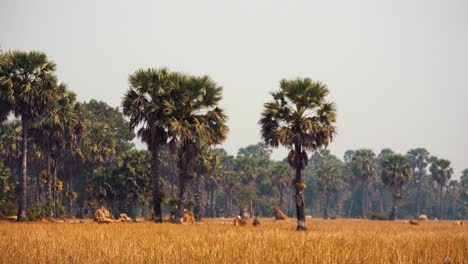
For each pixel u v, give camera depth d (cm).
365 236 6981
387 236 7050
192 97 12331
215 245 4916
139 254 4019
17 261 3588
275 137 10312
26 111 11469
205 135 12031
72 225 9356
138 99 12238
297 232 8262
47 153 16362
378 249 4556
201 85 12325
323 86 10669
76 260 3678
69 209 19100
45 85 11638
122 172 19700
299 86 10600
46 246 4494
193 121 12275
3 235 6056
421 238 6462
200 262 3697
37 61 11462
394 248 4712
